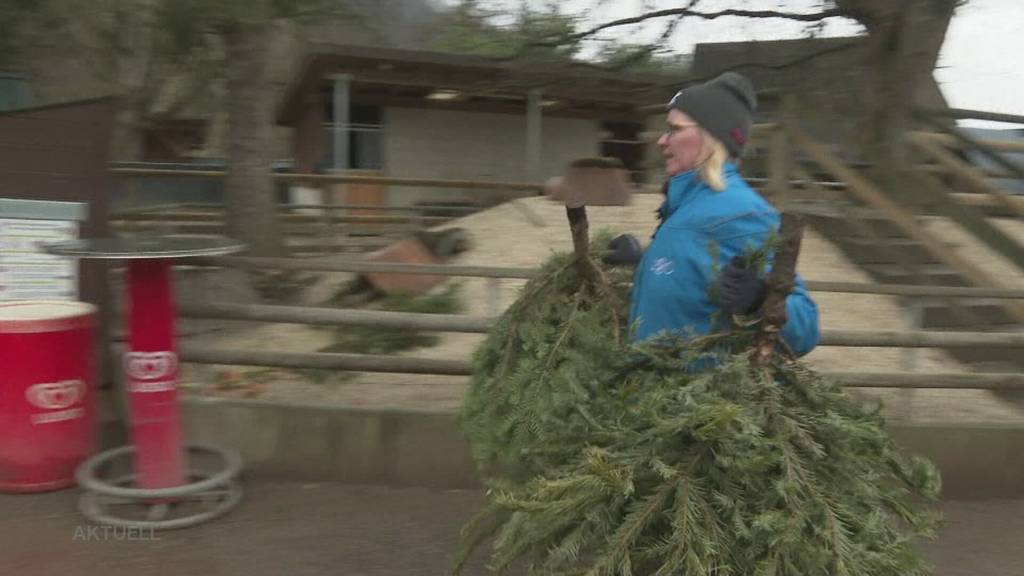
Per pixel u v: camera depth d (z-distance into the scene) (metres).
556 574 1.97
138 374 3.62
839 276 6.59
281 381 4.76
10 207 4.23
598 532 1.97
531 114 15.06
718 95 2.25
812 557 1.82
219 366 4.87
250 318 4.18
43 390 3.80
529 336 2.70
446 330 4.23
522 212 8.64
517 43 6.96
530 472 2.44
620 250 2.70
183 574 3.22
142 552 3.39
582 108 16.27
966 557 3.58
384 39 6.07
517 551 2.13
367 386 4.75
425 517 3.83
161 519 3.66
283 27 5.74
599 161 2.76
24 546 3.40
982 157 8.70
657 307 2.28
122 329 4.58
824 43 6.99
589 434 2.12
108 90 5.80
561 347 2.62
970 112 7.06
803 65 7.19
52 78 5.77
